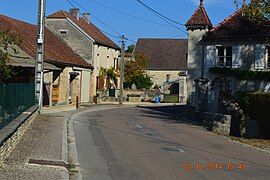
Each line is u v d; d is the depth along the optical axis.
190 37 35.62
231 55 34.19
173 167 12.02
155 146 16.33
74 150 14.88
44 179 9.68
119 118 29.70
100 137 18.69
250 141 19.28
